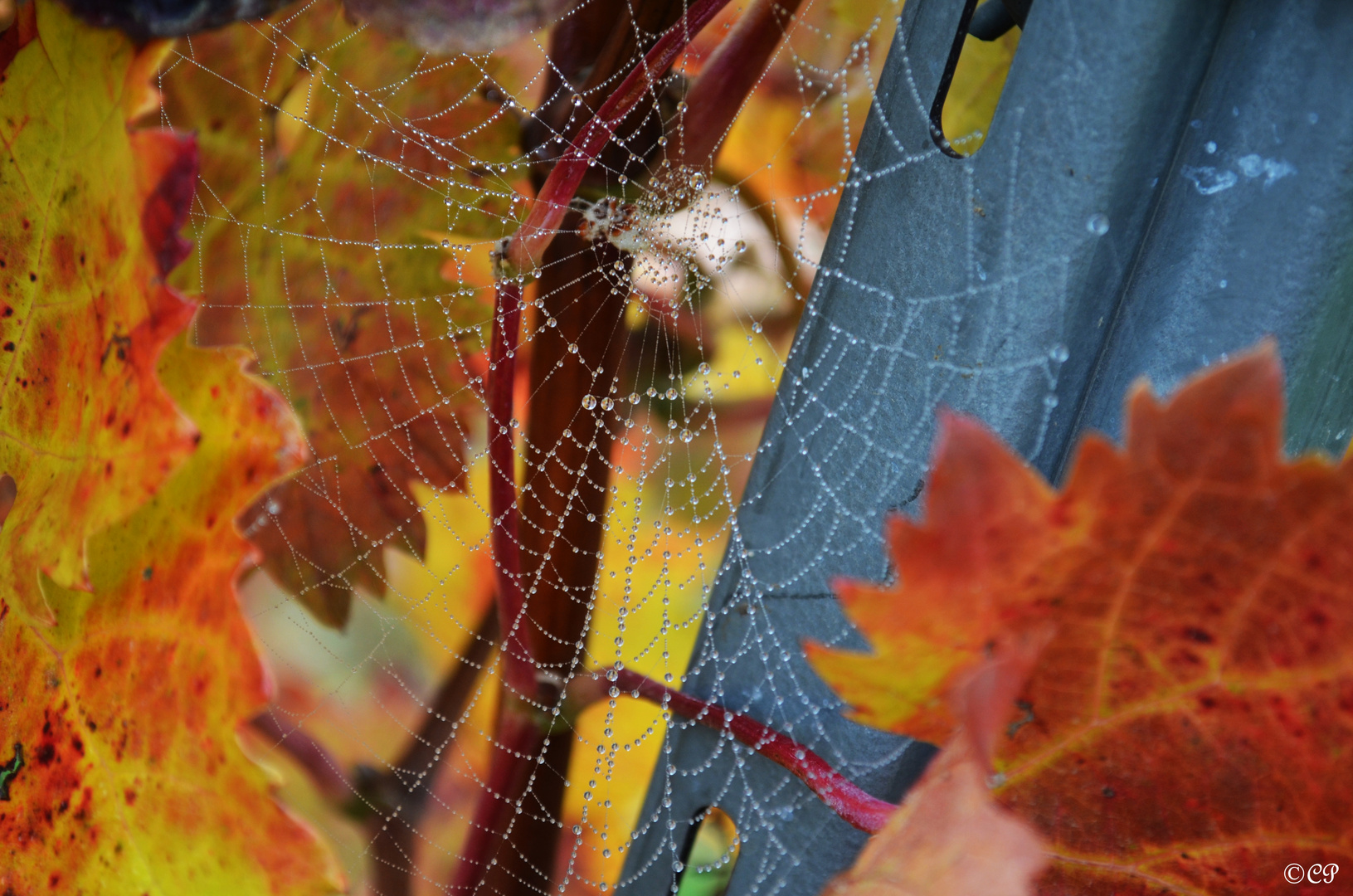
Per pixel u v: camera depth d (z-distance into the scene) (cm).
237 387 25
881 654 22
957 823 21
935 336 26
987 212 26
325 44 29
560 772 30
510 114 30
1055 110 25
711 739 28
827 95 34
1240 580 22
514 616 28
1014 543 21
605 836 35
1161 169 25
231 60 29
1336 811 23
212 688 25
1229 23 24
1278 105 24
